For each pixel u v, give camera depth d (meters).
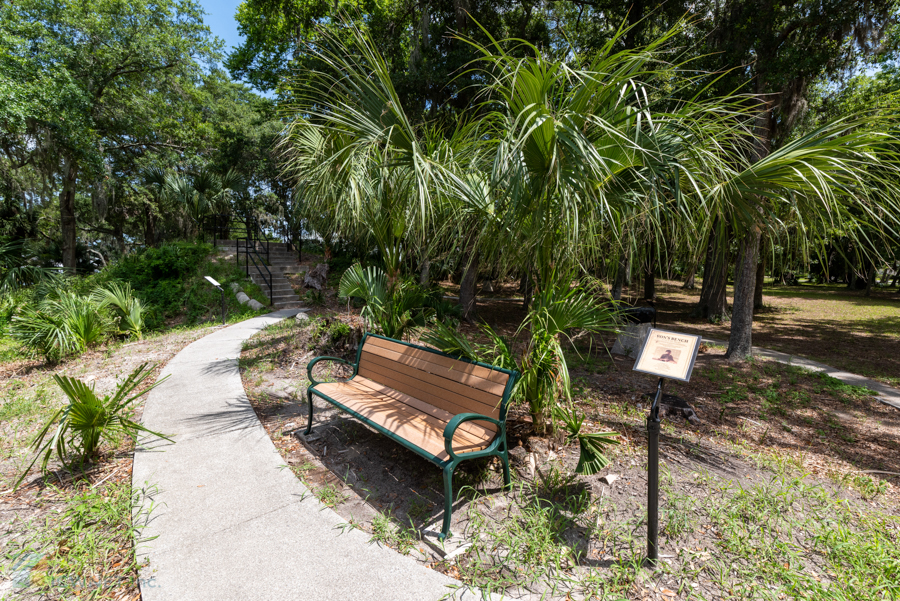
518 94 2.53
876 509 2.89
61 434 2.82
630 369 6.66
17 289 10.95
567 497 2.74
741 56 7.66
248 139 19.66
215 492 2.68
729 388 5.82
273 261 14.14
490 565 2.13
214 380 5.13
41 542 2.25
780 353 8.63
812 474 3.40
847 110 9.21
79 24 13.46
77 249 19.73
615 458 3.43
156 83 16.50
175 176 15.84
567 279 3.09
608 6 10.13
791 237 2.85
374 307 5.09
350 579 1.97
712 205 2.63
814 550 2.35
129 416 3.91
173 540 2.22
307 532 2.31
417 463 3.17
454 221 3.57
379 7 12.05
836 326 12.85
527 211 2.57
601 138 2.57
